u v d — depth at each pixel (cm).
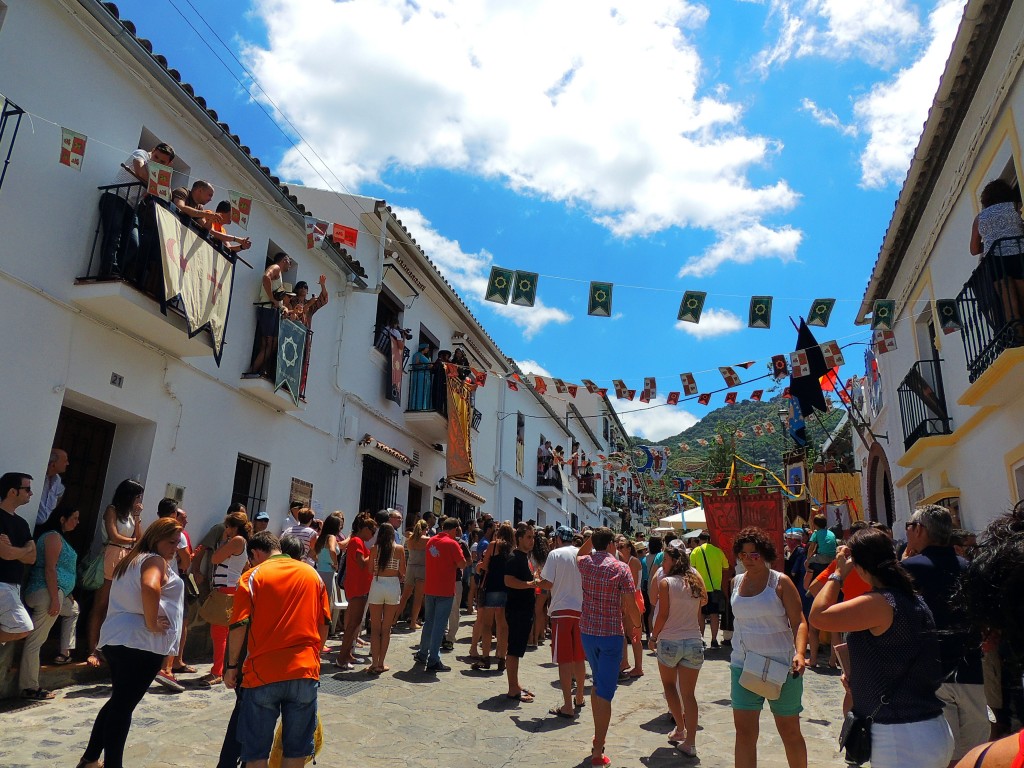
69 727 542
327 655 896
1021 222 730
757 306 867
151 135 817
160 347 816
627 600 573
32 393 652
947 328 860
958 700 382
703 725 666
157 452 806
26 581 609
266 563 429
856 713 308
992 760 137
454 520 899
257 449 996
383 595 812
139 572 450
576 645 684
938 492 1079
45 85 677
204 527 879
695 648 584
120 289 687
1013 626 186
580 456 2366
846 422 2052
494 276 840
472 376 1642
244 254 984
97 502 784
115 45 748
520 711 694
